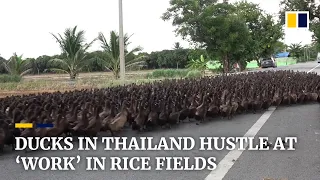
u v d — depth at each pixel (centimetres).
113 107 980
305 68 4659
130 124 1041
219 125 1075
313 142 841
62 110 945
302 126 1036
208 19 3450
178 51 6022
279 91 1455
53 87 2405
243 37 3688
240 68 4462
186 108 1101
